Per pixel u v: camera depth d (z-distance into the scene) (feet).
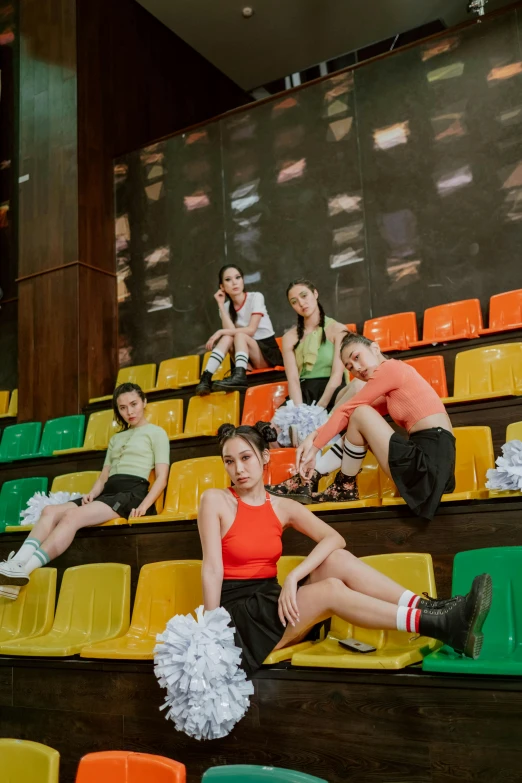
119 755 4.14
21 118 20.25
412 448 7.59
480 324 14.38
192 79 23.90
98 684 7.30
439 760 5.37
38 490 13.28
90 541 9.89
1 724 7.88
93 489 10.86
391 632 6.55
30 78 20.34
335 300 16.89
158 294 19.11
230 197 18.58
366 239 16.69
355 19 23.12
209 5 22.26
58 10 20.11
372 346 8.54
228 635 6.17
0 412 19.53
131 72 21.26
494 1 22.27
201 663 5.95
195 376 16.74
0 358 20.61
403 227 16.28
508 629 5.99
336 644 6.60
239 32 23.56
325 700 5.94
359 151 17.06
